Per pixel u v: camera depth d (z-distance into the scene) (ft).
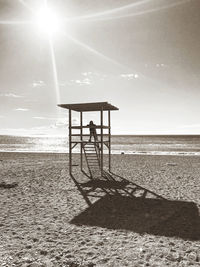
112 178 49.47
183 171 59.26
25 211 27.14
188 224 22.84
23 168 64.64
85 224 22.91
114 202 31.17
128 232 20.83
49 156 106.42
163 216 25.34
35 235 20.10
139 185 42.29
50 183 44.24
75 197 33.83
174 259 15.87
